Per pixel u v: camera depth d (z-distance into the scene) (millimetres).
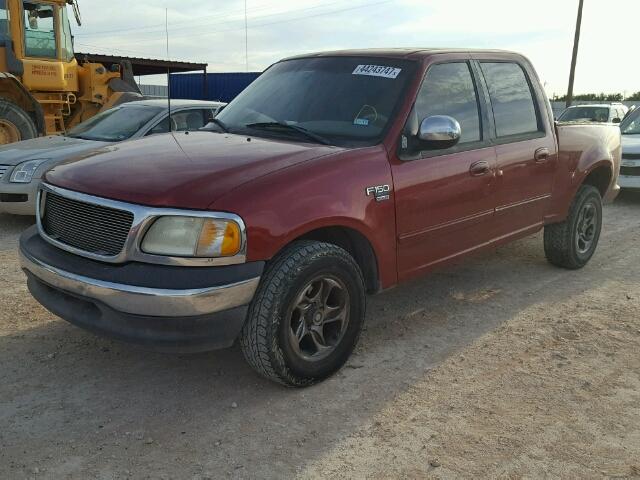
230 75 21344
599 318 4766
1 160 7160
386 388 3607
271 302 3217
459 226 4359
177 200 3074
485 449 3025
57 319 4461
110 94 11844
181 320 3016
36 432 3082
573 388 3650
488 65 4832
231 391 3535
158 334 3037
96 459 2885
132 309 3025
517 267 6090
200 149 3719
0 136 9594
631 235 7707
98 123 8250
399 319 4680
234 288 3070
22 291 5008
